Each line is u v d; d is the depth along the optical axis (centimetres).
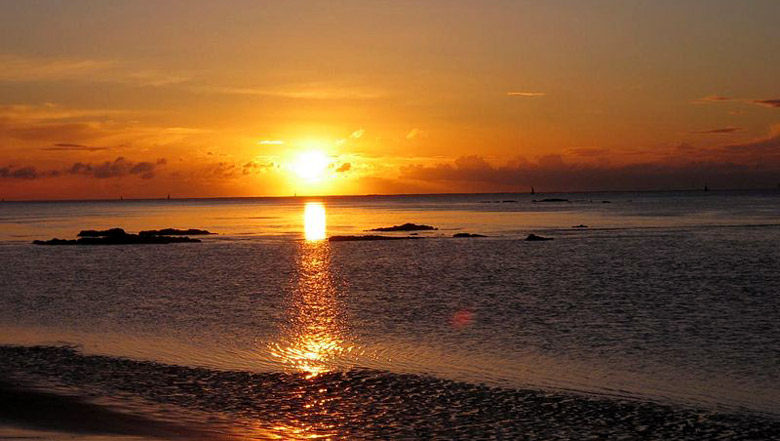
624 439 1794
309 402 2086
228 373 2392
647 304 3825
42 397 2120
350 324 3303
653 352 2681
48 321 3406
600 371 2419
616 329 3130
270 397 2131
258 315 3572
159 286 4800
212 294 4384
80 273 5656
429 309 3738
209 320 3425
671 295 4159
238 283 4956
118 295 4347
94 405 2050
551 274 5341
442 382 2283
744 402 2080
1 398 2106
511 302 3956
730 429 1861
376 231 11131
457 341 2900
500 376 2356
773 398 2116
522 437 1803
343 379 2316
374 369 2445
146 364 2509
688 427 1873
